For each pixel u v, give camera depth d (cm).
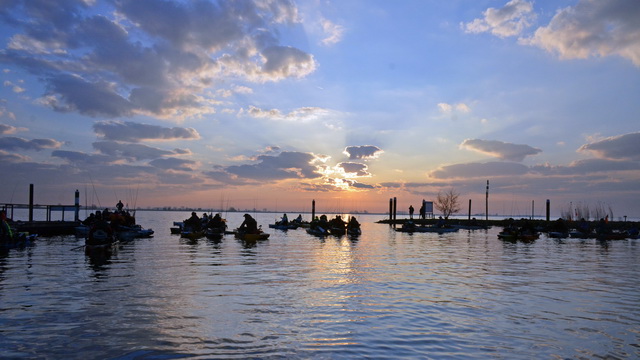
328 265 1688
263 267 1593
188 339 683
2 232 2208
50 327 737
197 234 3216
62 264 1580
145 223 6912
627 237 4044
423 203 7219
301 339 697
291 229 5275
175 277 1310
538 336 734
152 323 772
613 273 1555
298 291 1112
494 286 1234
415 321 823
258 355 616
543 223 5881
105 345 646
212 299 992
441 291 1141
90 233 2159
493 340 709
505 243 3238
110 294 1024
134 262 1673
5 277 1264
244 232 3266
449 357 623
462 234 4625
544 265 1795
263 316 841
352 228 4078
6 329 723
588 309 944
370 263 1775
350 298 1031
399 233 4800
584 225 4412
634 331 769
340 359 605
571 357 631
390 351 645
